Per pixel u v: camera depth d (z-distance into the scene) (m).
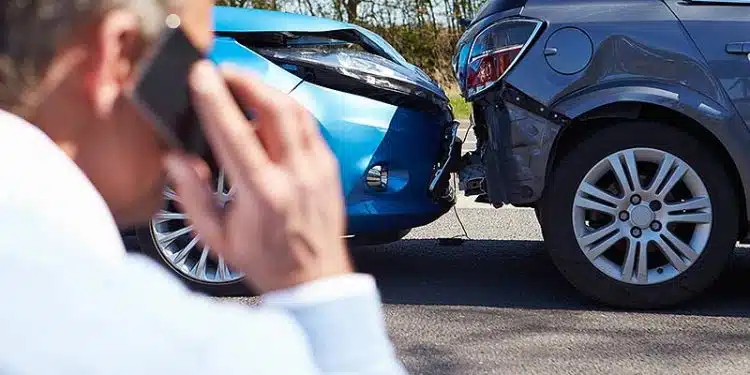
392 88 4.59
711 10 4.26
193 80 0.82
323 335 0.82
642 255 4.32
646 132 4.28
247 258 0.84
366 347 0.83
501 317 4.34
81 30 0.80
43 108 0.80
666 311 4.40
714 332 4.10
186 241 4.56
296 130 0.87
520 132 4.36
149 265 0.81
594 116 4.30
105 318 0.73
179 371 0.74
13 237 0.72
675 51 4.22
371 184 4.53
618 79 4.26
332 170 0.87
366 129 4.50
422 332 4.12
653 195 4.30
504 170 4.43
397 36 19.73
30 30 0.79
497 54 4.40
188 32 0.83
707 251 4.29
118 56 0.81
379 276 5.16
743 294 4.72
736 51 4.19
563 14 4.34
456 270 5.30
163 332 0.75
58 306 0.72
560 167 4.36
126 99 0.81
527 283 4.99
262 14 4.61
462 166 4.78
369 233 4.62
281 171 0.85
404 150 4.59
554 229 4.38
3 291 0.71
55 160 0.77
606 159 4.31
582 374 3.60
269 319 0.80
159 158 0.84
